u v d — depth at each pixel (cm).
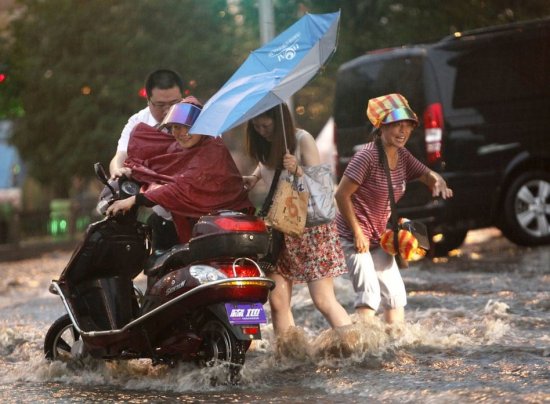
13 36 7594
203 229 1723
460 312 2406
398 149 2012
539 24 3669
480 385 1612
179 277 1731
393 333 1997
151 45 7125
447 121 3581
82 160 7269
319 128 6053
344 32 4956
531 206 3681
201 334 1744
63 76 7281
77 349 1923
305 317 2447
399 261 1988
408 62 3669
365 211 2005
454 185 3572
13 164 9000
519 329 2173
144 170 1809
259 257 1848
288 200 1847
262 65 1830
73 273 1877
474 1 4844
